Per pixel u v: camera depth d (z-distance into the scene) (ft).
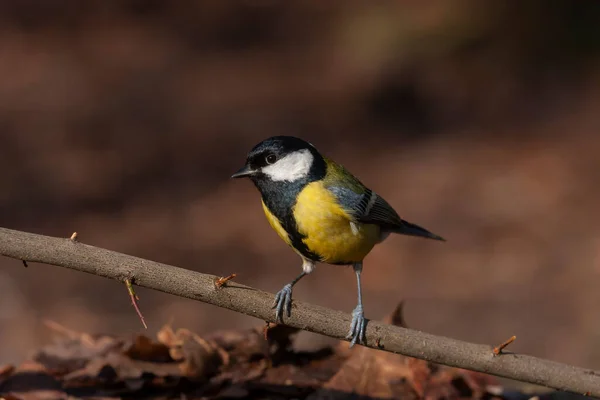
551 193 50.75
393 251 45.16
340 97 67.97
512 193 51.16
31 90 70.95
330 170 18.76
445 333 35.70
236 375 16.52
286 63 75.46
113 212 51.96
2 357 32.89
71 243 13.78
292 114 66.44
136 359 16.63
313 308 14.94
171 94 71.51
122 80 73.36
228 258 45.27
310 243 18.38
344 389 16.38
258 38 83.25
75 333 18.02
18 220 50.01
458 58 68.28
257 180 18.51
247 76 74.90
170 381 16.30
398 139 62.39
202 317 37.68
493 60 67.92
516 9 68.90
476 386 17.11
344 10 79.30
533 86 66.54
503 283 40.32
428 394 16.44
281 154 18.17
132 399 15.92
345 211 17.95
